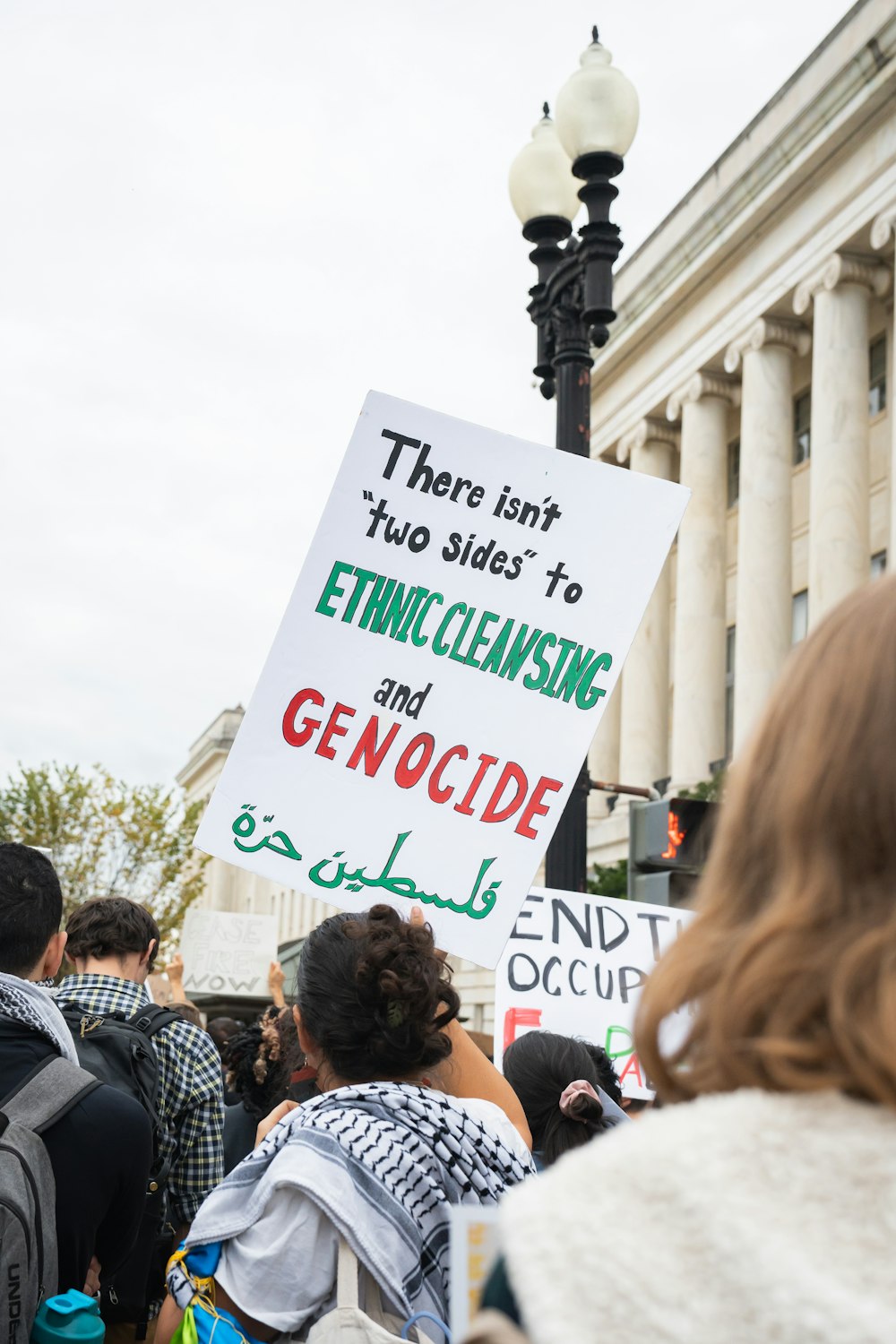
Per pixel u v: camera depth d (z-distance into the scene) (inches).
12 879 123.9
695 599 1175.6
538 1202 38.8
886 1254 34.6
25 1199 106.0
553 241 338.3
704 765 1135.6
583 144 305.0
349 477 144.6
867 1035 37.4
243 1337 91.4
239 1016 597.9
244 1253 92.2
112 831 1456.7
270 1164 95.6
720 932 43.6
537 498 146.7
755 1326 34.5
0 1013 117.0
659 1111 40.5
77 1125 112.9
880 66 930.1
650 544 147.5
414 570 144.3
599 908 219.0
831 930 40.3
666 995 43.4
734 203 1095.6
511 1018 212.4
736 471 1264.8
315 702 140.8
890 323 1047.6
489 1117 103.7
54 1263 107.5
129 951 168.2
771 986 40.1
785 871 41.8
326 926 106.8
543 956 215.3
